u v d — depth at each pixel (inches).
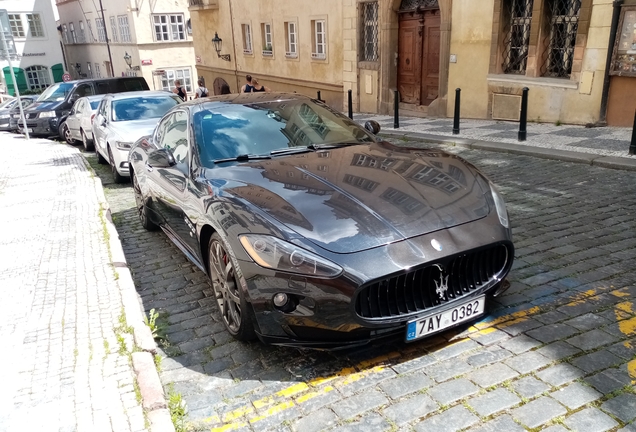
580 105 386.3
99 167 420.2
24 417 100.1
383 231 111.0
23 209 274.7
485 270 119.5
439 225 114.4
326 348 109.0
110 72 1614.2
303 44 722.8
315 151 157.9
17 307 151.9
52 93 694.5
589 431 90.2
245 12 858.8
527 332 122.6
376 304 107.8
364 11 603.5
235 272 119.3
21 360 121.6
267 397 107.2
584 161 282.0
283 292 109.2
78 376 113.3
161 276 181.6
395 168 138.6
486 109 467.5
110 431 94.5
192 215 147.8
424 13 531.5
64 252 198.2
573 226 190.9
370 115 598.2
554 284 145.9
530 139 350.3
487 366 110.8
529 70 422.0
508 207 219.1
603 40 361.4
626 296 136.4
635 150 278.7
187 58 1425.9
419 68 550.9
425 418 96.8
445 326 113.3
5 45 630.5
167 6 1365.7
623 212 201.9
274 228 113.9
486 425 93.7
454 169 140.1
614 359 110.0
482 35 456.4
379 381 109.0
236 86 952.3
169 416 98.2
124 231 240.4
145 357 118.9
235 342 131.0
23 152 520.7
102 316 141.9
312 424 97.7
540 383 103.9
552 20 406.9
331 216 115.1
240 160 152.7
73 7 1804.9
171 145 184.9
